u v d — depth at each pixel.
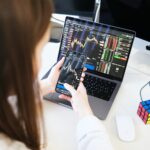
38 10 0.42
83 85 0.88
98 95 0.90
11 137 0.51
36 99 0.49
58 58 1.00
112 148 0.66
